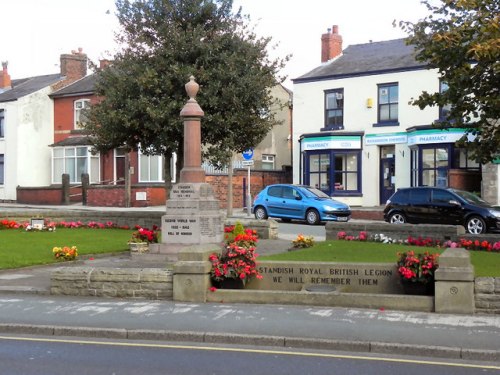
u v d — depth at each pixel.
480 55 11.29
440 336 8.56
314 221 26.03
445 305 10.03
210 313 10.16
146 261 15.66
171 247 15.74
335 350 8.33
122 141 20.94
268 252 16.88
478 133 13.53
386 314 9.95
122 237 20.34
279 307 10.59
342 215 26.14
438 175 30.59
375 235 18.38
